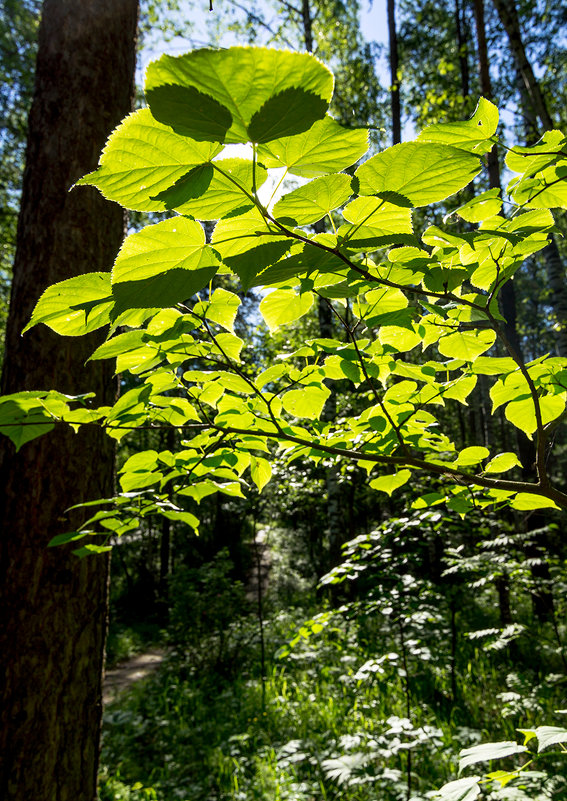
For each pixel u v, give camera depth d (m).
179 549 17.69
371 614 3.68
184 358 1.21
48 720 2.07
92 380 2.30
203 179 0.57
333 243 0.76
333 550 9.12
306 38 9.82
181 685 7.12
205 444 1.48
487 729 4.21
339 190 0.63
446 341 1.34
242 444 1.49
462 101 7.58
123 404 1.24
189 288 0.64
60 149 2.40
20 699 2.04
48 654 2.10
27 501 2.15
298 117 0.50
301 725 4.90
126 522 1.49
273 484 8.07
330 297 1.10
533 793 2.33
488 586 7.34
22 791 2.00
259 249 0.64
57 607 2.13
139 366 1.22
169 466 1.49
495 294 1.12
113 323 0.90
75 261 2.33
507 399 1.36
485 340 1.32
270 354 8.96
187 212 0.62
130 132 0.52
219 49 0.43
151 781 4.58
